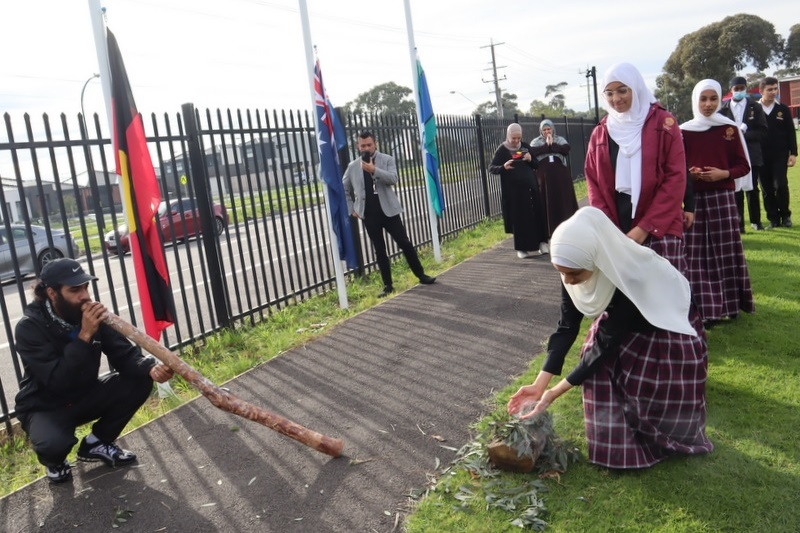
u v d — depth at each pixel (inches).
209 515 128.3
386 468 138.7
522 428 126.5
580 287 118.9
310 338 239.0
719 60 2512.3
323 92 272.2
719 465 122.6
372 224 294.4
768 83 333.7
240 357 225.9
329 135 274.2
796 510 107.7
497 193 563.8
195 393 197.5
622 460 122.8
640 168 153.1
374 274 351.6
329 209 276.2
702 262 198.4
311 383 194.1
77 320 142.2
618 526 108.4
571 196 345.1
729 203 196.9
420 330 235.8
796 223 355.6
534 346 205.6
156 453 157.6
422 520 117.1
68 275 136.6
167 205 234.4
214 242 255.6
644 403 122.6
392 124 385.1
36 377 141.6
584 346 130.7
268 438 159.8
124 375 152.5
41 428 141.3
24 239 500.4
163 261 197.0
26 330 138.8
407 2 343.9
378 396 178.5
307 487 134.6
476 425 153.9
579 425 144.6
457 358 201.8
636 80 153.8
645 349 121.1
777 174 339.3
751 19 2463.1
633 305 118.6
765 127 329.4
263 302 334.6
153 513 131.0
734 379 159.0
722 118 198.2
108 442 153.8
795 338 181.5
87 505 136.3
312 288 310.2
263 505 129.8
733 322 200.7
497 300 266.5
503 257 365.4
